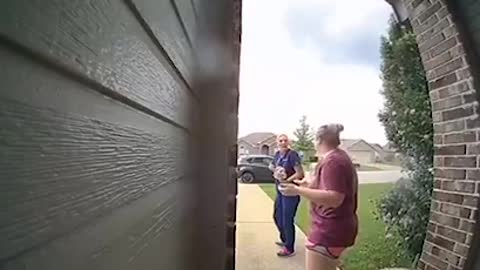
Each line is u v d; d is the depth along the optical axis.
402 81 4.32
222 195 2.09
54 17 0.38
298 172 4.05
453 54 2.77
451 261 2.79
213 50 2.11
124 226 0.64
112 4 0.55
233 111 2.11
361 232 4.66
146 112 0.78
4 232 0.31
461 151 2.77
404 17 3.76
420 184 4.10
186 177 1.53
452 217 2.83
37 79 0.36
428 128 4.05
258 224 6.25
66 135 0.42
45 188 0.37
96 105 0.51
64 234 0.41
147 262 0.81
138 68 0.70
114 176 0.58
